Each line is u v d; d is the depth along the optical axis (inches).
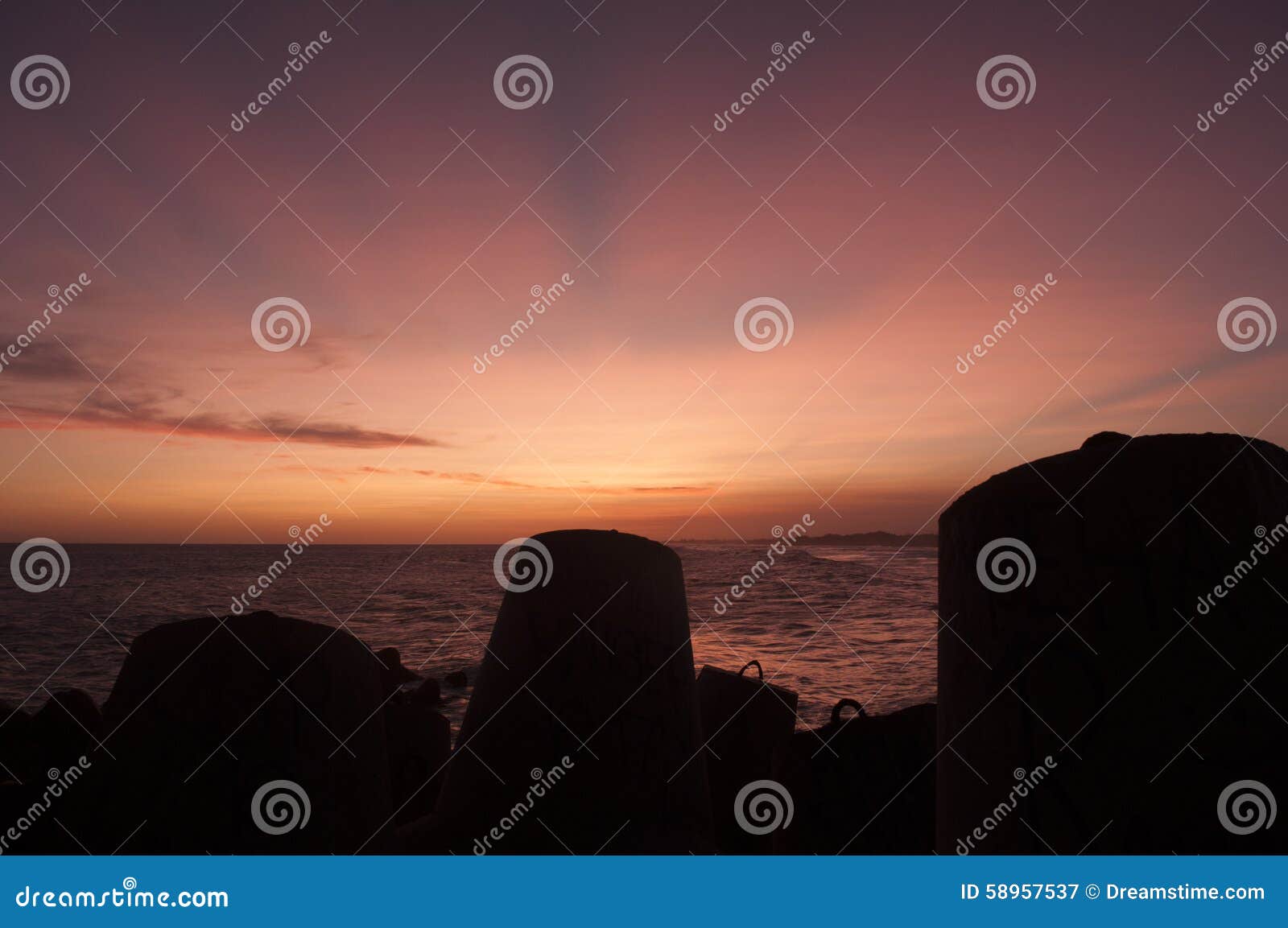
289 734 100.0
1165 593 63.9
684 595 148.7
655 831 127.3
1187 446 66.0
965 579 75.4
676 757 134.1
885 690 435.5
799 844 140.9
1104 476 67.6
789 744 145.3
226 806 95.3
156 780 94.3
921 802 135.1
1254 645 61.7
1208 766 61.6
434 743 171.2
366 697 112.7
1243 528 63.0
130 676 98.2
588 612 131.8
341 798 104.3
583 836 124.7
